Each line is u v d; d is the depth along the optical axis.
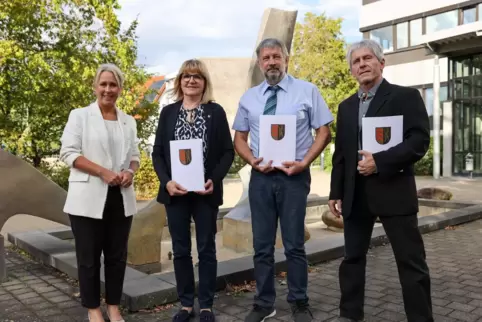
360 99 3.11
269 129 3.28
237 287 4.22
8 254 5.80
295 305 3.36
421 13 20.62
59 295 4.17
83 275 3.20
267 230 3.39
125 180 3.21
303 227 3.37
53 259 5.07
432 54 18.48
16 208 4.57
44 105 11.89
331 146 24.16
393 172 2.81
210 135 3.27
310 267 4.97
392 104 2.90
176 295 3.85
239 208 6.25
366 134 2.91
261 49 3.37
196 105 3.33
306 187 3.37
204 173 3.26
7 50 10.39
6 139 11.89
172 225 3.30
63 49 11.94
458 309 3.66
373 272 4.79
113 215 3.28
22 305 3.90
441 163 19.56
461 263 5.14
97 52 12.42
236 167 18.94
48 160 15.82
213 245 3.34
